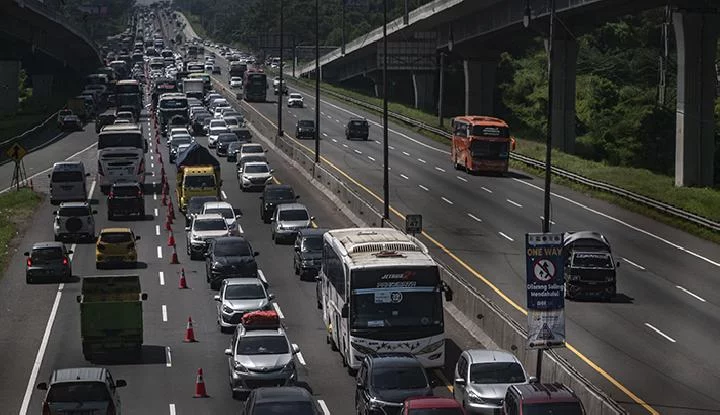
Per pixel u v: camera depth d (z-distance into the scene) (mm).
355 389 59469
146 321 76062
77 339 71250
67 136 197375
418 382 52438
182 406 56000
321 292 77062
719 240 104000
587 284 81188
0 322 75812
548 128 72375
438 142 189875
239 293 74062
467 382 53469
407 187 135625
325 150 172875
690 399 57062
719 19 130000
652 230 109938
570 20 162000
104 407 48344
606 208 122250
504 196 129625
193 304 81125
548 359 57500
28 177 147375
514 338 63000
